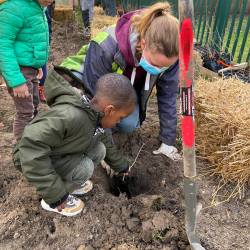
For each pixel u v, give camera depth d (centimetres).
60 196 198
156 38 191
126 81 189
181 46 154
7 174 260
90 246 211
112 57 224
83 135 195
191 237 201
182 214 232
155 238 214
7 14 243
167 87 264
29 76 272
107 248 211
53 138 185
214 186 263
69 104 187
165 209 236
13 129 303
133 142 303
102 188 250
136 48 214
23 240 215
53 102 203
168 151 286
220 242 218
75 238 215
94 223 223
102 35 229
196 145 294
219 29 498
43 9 267
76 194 239
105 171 278
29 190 243
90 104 191
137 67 233
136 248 211
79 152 211
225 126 280
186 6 146
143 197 240
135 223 222
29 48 262
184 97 164
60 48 547
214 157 280
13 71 253
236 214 240
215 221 233
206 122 297
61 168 213
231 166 263
